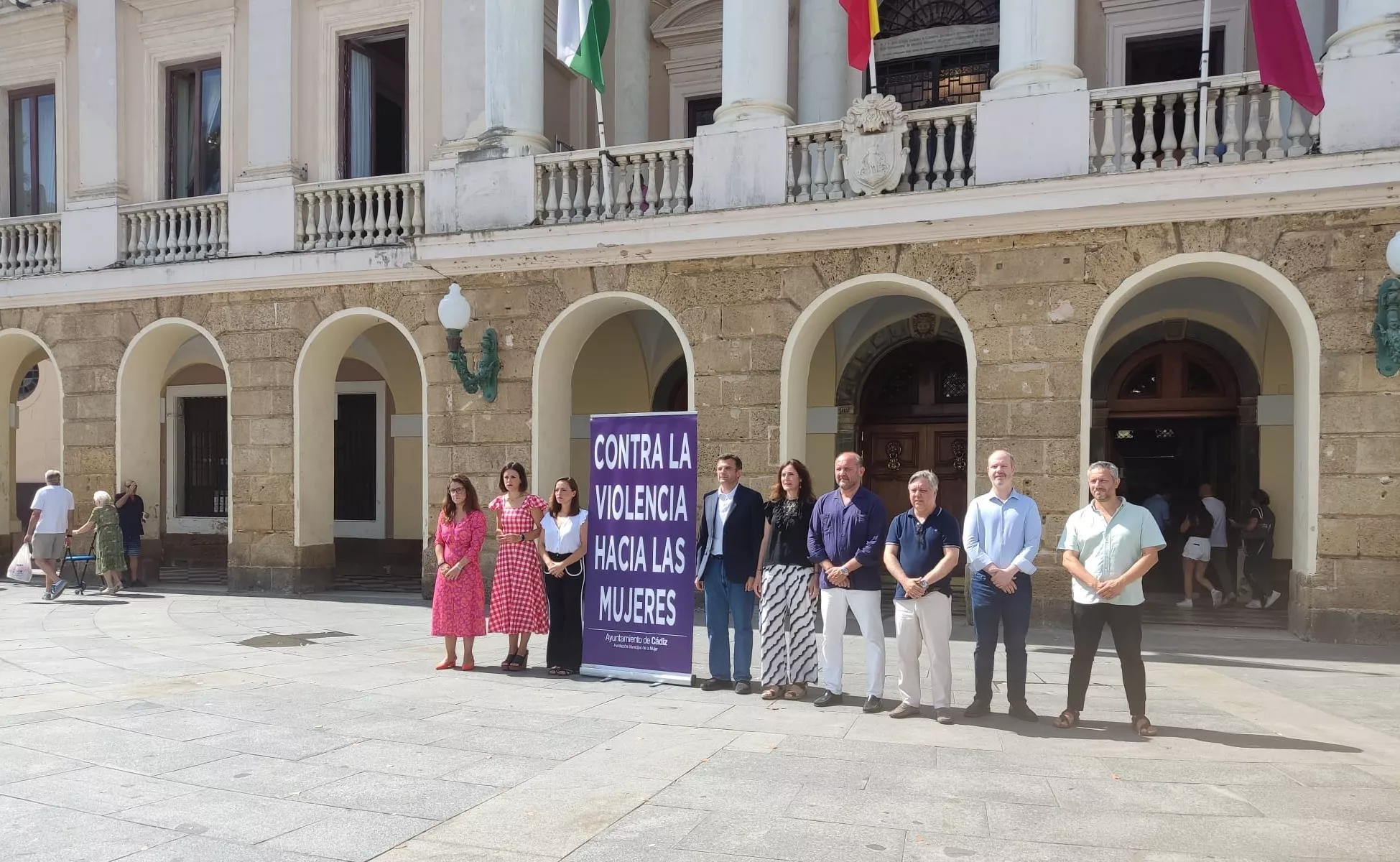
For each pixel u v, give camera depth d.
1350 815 4.74
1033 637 10.12
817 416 15.11
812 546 7.29
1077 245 10.52
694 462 8.00
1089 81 12.97
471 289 13.12
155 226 15.37
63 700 7.25
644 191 12.94
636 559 8.15
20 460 20.08
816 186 11.38
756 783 5.24
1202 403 14.08
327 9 14.59
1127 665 6.29
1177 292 13.38
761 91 11.80
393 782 5.29
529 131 13.09
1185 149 10.27
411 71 14.19
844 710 7.01
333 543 14.69
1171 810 4.81
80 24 15.72
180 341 15.66
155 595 14.09
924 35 13.95
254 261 14.16
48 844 4.42
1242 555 13.07
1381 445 9.57
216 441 19.14
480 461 13.05
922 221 10.77
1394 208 9.59
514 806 4.90
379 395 17.98
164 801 5.00
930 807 4.85
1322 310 9.77
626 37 15.46
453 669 8.53
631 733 6.30
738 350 11.80
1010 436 10.72
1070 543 6.51
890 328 14.68
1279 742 6.05
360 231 14.07
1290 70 9.42
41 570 14.69
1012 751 5.85
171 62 15.59
